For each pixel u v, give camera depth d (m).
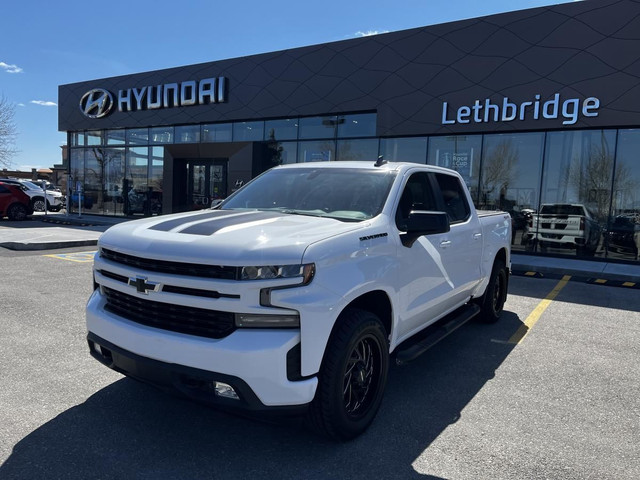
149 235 3.21
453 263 4.76
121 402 3.80
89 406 3.72
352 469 2.99
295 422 2.99
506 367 4.89
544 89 12.61
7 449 3.09
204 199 20.19
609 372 4.81
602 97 11.95
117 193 22.53
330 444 3.29
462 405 3.97
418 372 4.70
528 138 13.30
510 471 3.02
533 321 6.72
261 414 2.86
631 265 11.82
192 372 2.84
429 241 4.24
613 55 11.77
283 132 17.39
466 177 14.12
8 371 4.33
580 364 5.02
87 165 23.55
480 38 13.35
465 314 5.39
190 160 20.44
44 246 12.54
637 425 3.70
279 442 3.29
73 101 23.30
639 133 11.98
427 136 14.63
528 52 12.75
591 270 10.84
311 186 4.26
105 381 4.18
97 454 3.07
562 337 5.97
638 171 12.04
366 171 4.29
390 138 15.24
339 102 15.73
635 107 11.64
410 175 4.34
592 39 11.98
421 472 2.98
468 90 13.60
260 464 3.02
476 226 5.45
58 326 5.68
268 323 2.82
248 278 2.79
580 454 3.25
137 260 3.15
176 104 19.56
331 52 15.80
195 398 2.91
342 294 3.04
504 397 4.15
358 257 3.26
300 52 16.44
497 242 6.19
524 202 13.45
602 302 8.07
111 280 3.33
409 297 3.90
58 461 2.98
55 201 27.91
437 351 5.35
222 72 18.33
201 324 2.94
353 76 15.41
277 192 4.36
